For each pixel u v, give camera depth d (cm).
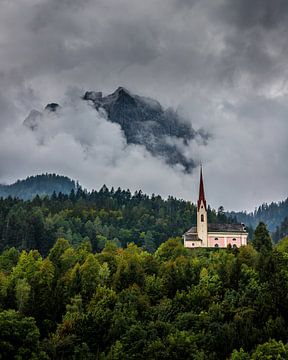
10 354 7962
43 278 12250
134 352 8688
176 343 8544
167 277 11888
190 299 10606
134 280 12012
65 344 9150
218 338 8844
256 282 11025
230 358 8169
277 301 9731
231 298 10406
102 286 11919
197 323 9475
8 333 8050
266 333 8750
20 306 10944
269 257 11750
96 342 9438
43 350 8906
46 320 10425
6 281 12369
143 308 10531
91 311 10075
